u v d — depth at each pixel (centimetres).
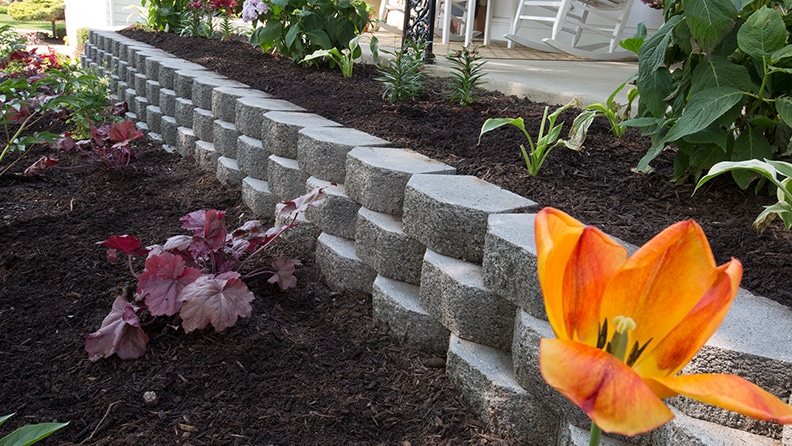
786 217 229
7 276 327
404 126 399
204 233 295
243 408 241
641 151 342
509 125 387
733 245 240
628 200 287
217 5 780
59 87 565
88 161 531
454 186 280
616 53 766
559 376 75
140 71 693
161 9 891
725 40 278
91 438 222
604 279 91
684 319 88
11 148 470
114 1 1359
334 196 337
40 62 757
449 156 345
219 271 304
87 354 266
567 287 92
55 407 236
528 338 216
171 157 560
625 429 72
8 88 438
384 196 305
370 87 516
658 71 292
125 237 289
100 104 573
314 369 266
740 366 168
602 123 391
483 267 239
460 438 230
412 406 246
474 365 239
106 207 433
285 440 226
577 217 267
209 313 261
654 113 293
